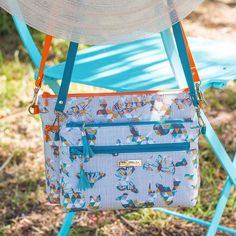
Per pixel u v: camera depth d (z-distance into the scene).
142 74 1.97
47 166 1.80
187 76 1.71
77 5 1.58
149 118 1.74
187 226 2.36
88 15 1.59
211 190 2.54
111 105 1.74
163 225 2.36
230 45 2.15
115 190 1.75
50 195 1.81
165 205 1.77
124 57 2.08
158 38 2.20
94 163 1.74
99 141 1.73
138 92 1.75
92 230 2.35
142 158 1.74
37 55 1.98
